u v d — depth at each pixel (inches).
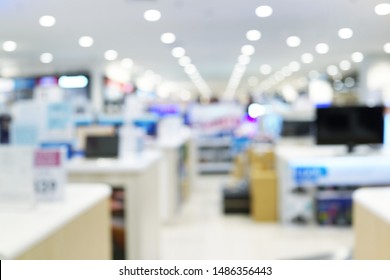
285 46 375.6
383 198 96.9
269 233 221.3
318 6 229.1
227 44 366.0
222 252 190.7
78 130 184.5
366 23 266.4
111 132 185.5
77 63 496.1
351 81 730.2
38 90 237.6
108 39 331.9
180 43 358.0
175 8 234.7
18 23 268.5
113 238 152.4
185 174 312.0
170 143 254.1
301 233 220.4
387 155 221.0
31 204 83.7
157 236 180.1
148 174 163.5
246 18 260.7
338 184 223.0
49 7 232.7
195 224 243.3
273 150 271.7
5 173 84.7
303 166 221.1
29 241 66.2
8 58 443.8
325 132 218.1
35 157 90.9
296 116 328.8
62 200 91.0
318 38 331.3
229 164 456.4
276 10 235.5
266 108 423.8
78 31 297.0
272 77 751.1
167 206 243.0
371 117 215.9
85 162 161.0
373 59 451.5
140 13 248.1
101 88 544.4
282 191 235.1
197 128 455.2
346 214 231.6
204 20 264.5
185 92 1213.7
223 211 265.4
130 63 504.7
